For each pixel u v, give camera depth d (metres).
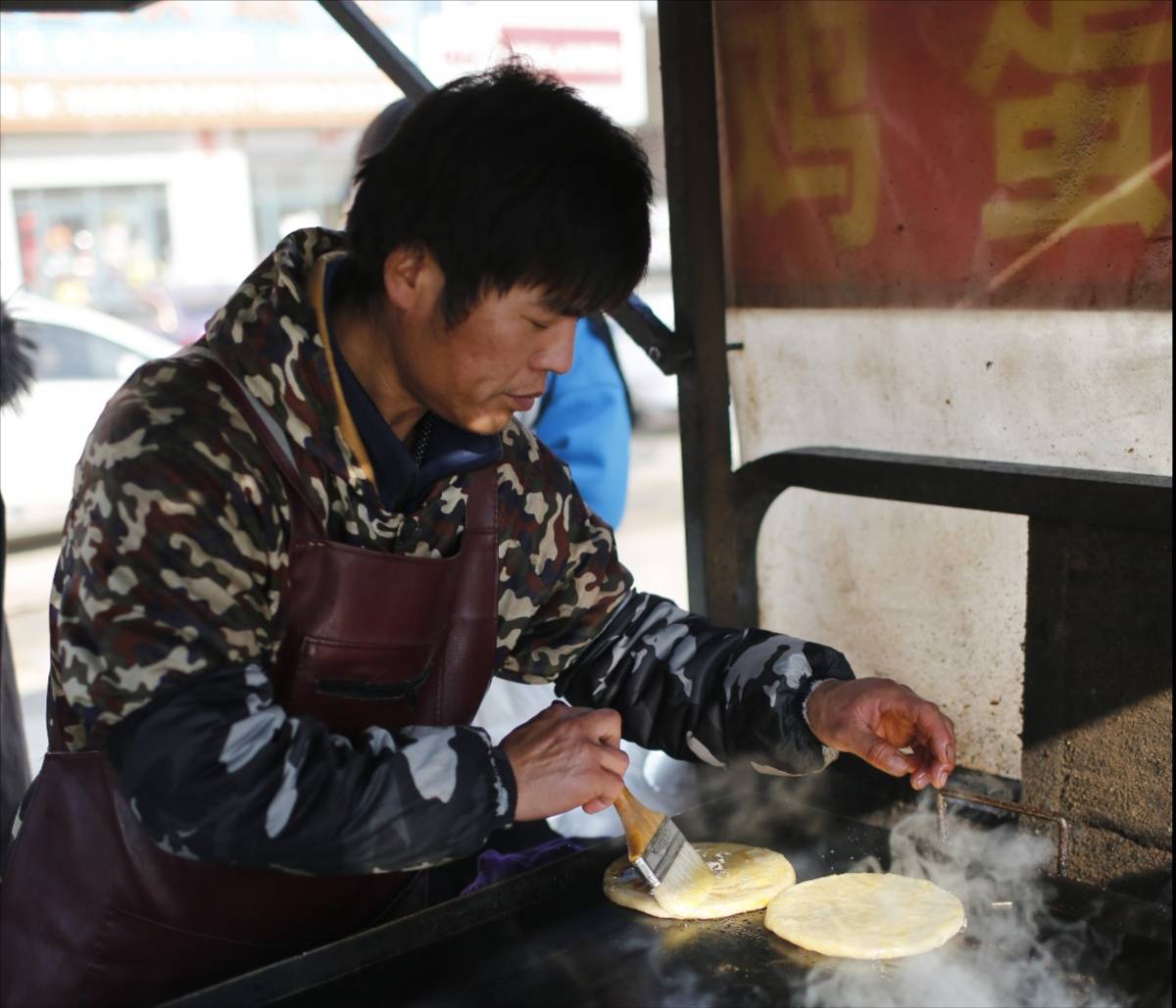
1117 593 1.39
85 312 6.20
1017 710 1.54
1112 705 1.42
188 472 1.02
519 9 8.03
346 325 1.12
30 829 1.21
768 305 1.67
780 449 1.71
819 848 1.47
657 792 1.86
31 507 5.94
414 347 1.04
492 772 1.09
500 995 1.17
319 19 9.66
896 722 1.32
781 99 1.59
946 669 1.60
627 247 0.99
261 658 1.08
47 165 9.34
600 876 1.39
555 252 0.96
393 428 1.17
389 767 1.05
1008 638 1.53
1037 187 1.39
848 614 1.69
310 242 1.18
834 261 1.58
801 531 1.71
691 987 1.18
